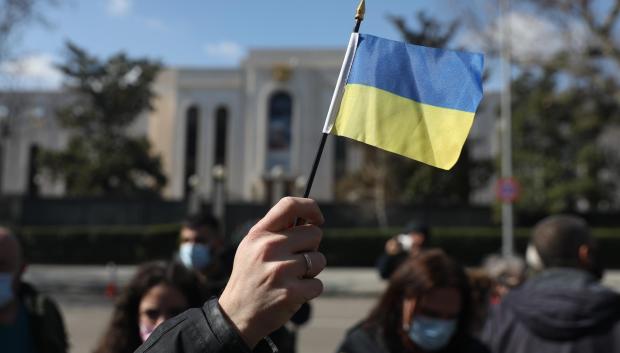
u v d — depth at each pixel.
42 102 43.62
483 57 1.46
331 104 1.47
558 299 2.52
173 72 48.47
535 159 27.25
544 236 2.75
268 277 1.18
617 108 23.89
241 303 1.20
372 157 31.36
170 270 2.92
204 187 44.28
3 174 45.22
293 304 1.18
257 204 27.56
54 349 3.09
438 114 1.45
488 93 41.59
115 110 36.75
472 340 2.72
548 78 29.42
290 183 42.72
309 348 8.90
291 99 43.94
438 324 2.62
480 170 31.80
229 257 4.38
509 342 2.62
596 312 2.47
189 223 4.30
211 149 44.81
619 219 26.39
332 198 41.53
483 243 24.14
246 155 43.84
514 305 2.64
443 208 27.36
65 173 35.81
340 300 15.72
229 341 1.19
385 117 1.46
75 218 27.16
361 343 2.68
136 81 37.47
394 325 2.67
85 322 11.27
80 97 38.28
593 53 18.86
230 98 45.34
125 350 2.85
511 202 19.56
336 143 43.38
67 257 24.38
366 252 23.84
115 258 24.41
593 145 27.53
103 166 35.56
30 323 3.04
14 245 3.02
